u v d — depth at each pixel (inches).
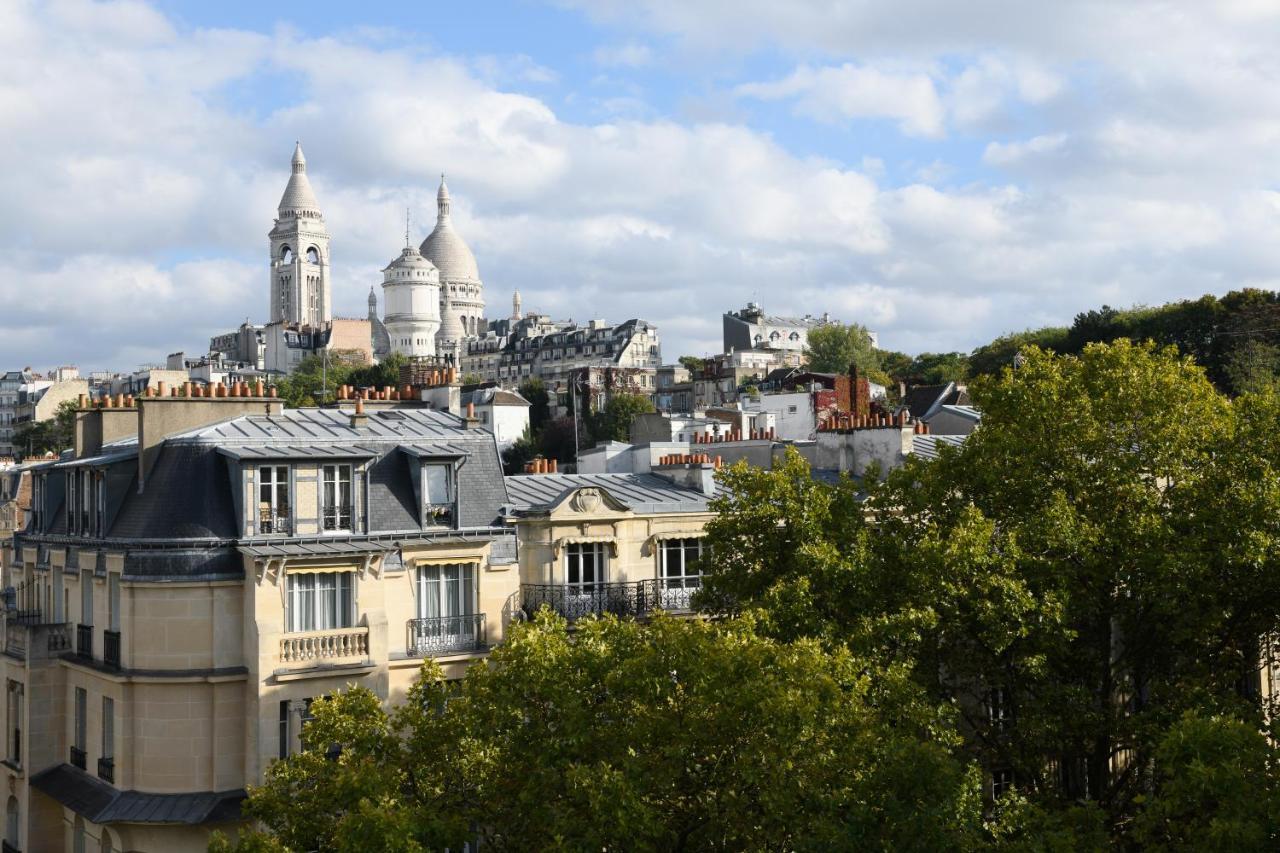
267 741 1760.6
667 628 1430.9
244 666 1793.8
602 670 1402.6
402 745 1765.5
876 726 1416.1
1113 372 1919.3
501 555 2003.0
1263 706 1934.1
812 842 1251.8
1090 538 1770.4
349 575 1856.5
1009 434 1929.1
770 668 1370.6
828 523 1893.5
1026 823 1406.3
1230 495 1802.4
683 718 1353.3
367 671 1831.9
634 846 1267.2
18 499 3545.8
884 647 1667.1
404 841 1216.2
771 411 5147.6
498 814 1392.7
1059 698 1756.9
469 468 2030.0
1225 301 7253.9
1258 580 1775.3
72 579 2054.6
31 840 2009.1
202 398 1964.8
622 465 3021.7
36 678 2020.2
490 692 1423.5
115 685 1833.2
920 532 1895.9
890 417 2910.9
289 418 2015.3
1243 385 5974.4
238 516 1815.9
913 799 1315.2
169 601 1785.2
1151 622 1817.2
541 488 2294.5
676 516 2170.3
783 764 1285.7
